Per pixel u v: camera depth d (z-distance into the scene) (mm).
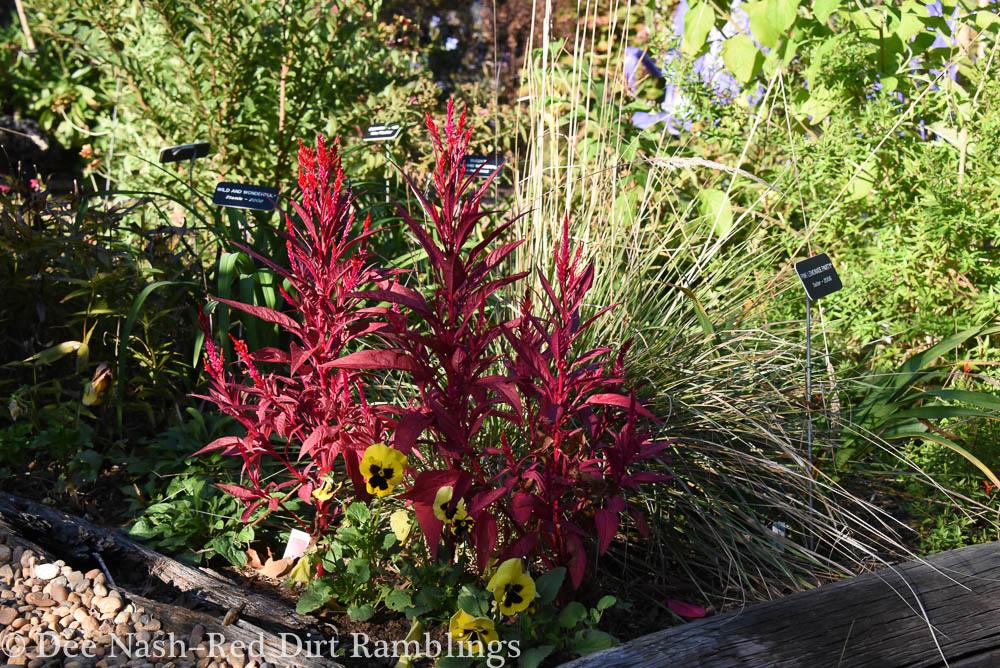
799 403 3494
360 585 2580
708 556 2914
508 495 2518
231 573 2844
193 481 2977
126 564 2783
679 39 4770
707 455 3119
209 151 5168
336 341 2613
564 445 2475
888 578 2590
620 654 2199
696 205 4570
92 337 3654
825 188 4113
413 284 3979
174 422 3561
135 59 5312
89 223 3697
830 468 3357
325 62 5184
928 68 4594
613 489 2363
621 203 3955
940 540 3000
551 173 3943
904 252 3779
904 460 3170
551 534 2510
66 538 2805
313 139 5359
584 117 4617
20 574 2623
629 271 3541
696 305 2994
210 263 4320
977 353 3660
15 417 3254
